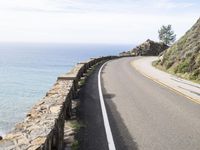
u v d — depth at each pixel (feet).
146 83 82.43
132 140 31.37
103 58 194.70
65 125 35.83
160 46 340.18
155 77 100.99
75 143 29.32
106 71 116.47
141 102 53.16
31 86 500.33
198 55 111.75
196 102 55.01
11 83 539.29
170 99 57.47
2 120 272.92
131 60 213.87
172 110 46.98
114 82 81.87
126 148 28.84
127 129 35.42
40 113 25.73
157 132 34.63
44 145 18.26
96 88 68.95
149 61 201.87
